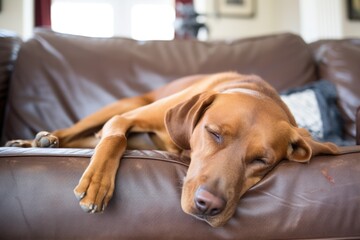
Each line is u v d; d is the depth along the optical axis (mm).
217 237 1059
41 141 1484
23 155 1094
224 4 4715
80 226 1044
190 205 1026
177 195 1071
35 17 3883
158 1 4602
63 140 1710
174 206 1062
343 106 2051
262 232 1062
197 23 3746
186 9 3771
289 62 2229
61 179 1060
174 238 1057
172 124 1309
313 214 1056
